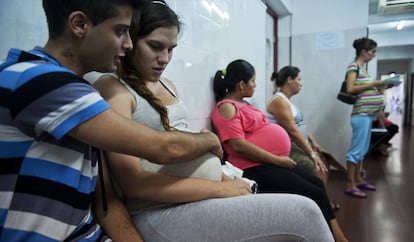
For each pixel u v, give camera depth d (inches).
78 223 22.9
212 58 65.9
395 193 99.4
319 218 26.2
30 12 28.7
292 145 79.4
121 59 31.1
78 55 22.8
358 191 97.8
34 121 19.0
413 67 361.1
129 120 22.3
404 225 74.6
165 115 31.7
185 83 54.9
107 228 26.4
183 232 27.8
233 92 65.5
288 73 83.7
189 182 28.7
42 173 20.5
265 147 62.1
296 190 56.5
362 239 68.1
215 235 27.2
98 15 21.2
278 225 26.2
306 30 133.7
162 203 29.9
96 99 20.7
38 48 22.5
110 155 27.2
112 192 28.2
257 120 63.1
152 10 30.7
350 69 102.1
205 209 28.0
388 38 237.0
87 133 20.2
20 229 20.0
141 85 31.3
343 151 130.6
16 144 19.9
